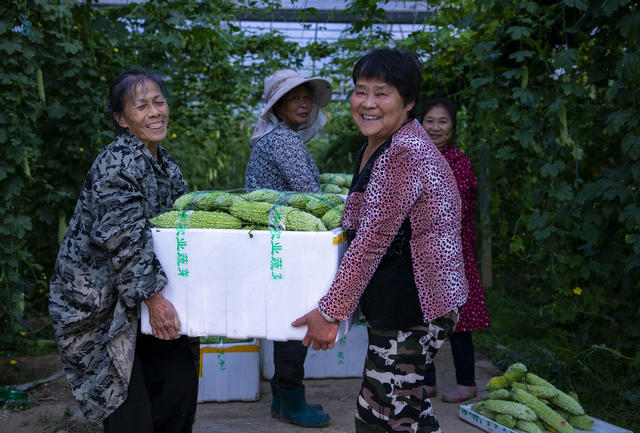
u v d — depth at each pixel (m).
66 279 2.05
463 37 5.43
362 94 1.92
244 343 3.47
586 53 4.19
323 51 6.26
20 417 3.20
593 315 4.15
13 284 4.37
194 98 6.53
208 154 8.28
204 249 1.92
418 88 1.96
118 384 2.05
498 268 6.24
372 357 1.93
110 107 2.21
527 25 4.09
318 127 3.42
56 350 4.45
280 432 3.00
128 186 2.03
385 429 1.92
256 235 1.88
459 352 3.42
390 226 1.77
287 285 1.87
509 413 2.88
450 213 1.86
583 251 4.18
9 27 4.05
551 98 4.08
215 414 3.26
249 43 6.13
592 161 4.27
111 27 4.40
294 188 2.78
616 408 3.33
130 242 1.91
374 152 1.92
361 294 1.80
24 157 4.28
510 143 4.75
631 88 3.44
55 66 4.98
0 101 4.04
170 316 1.95
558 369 3.79
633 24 3.27
